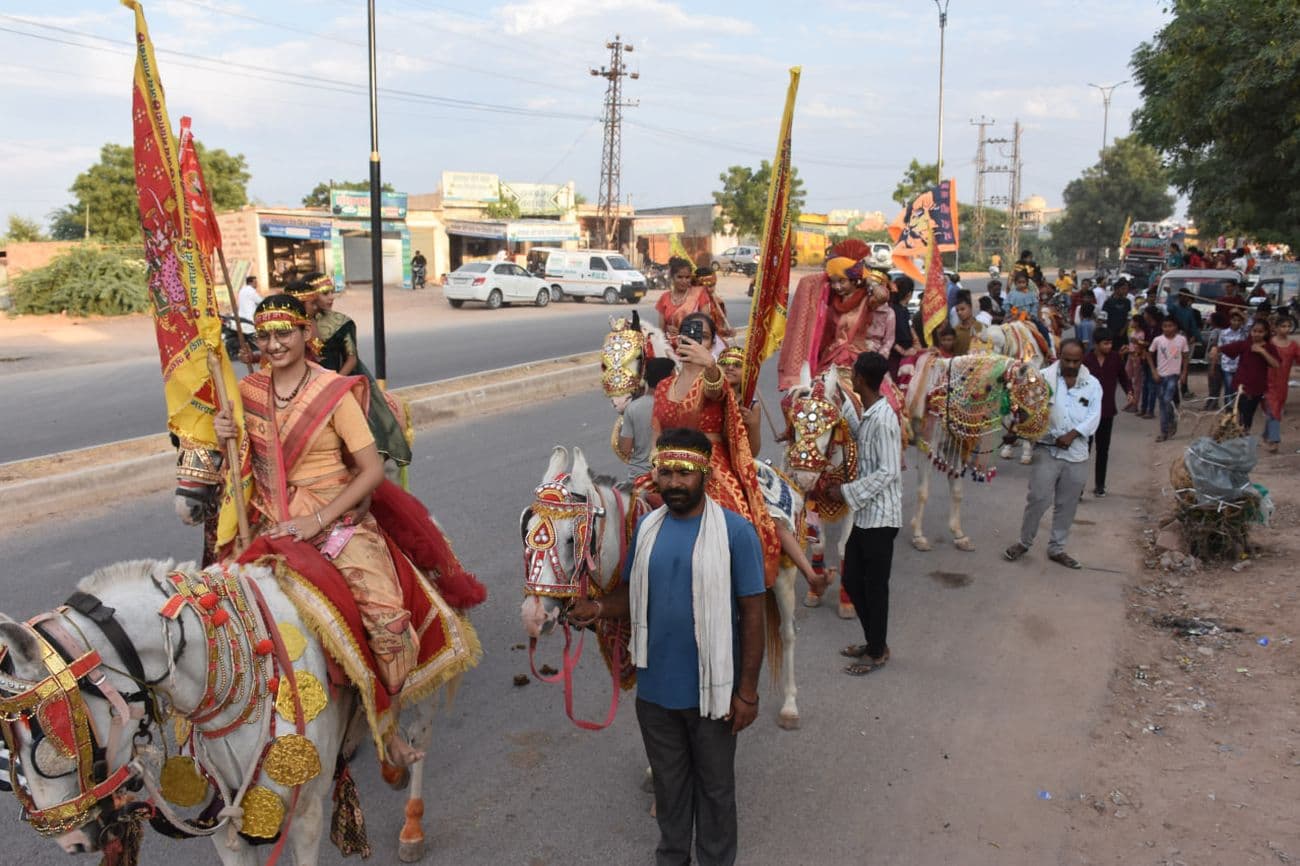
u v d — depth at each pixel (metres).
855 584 6.54
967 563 8.59
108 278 33.34
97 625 2.93
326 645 3.55
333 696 3.62
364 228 42.59
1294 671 6.14
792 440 6.34
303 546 3.66
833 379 6.68
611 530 4.39
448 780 5.20
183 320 3.88
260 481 3.82
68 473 10.19
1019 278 18.27
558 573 4.02
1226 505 8.15
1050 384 8.31
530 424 14.09
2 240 49.53
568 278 39.12
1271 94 15.24
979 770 5.27
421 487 10.54
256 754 3.33
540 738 5.65
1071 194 94.56
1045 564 8.52
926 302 10.70
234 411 3.78
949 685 6.28
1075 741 5.53
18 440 12.98
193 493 4.00
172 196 3.80
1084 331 18.38
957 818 4.84
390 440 5.93
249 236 39.06
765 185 66.00
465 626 4.34
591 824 4.81
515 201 55.38
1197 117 16.56
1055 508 8.48
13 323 31.20
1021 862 4.48
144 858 4.52
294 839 3.61
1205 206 19.59
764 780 5.20
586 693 6.21
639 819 4.87
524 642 6.91
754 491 4.87
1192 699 5.95
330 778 3.65
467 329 27.22
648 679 3.96
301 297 5.71
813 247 69.44
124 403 15.98
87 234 46.03
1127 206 89.44
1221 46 15.66
